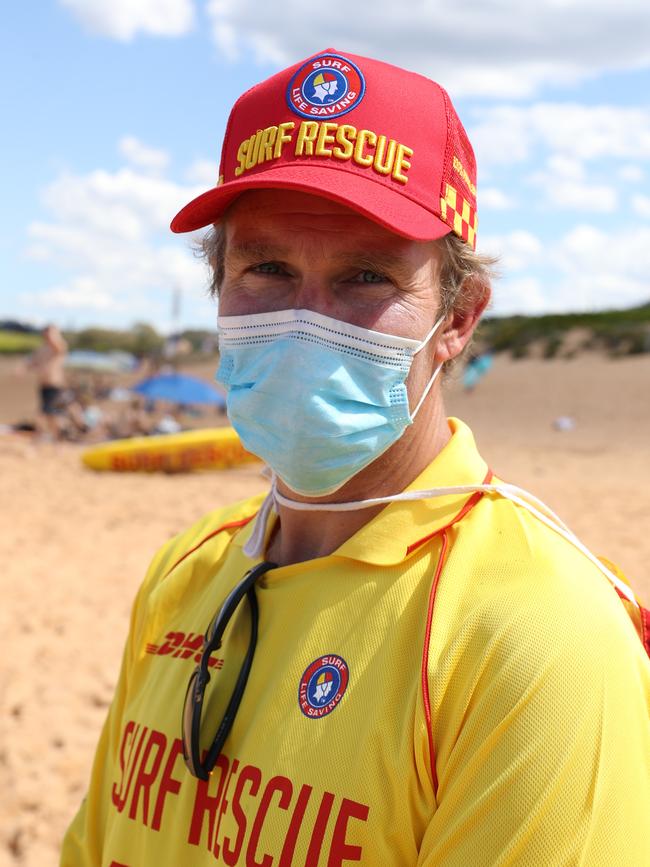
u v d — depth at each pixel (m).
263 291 1.67
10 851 3.98
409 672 1.36
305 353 1.58
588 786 1.21
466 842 1.24
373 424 1.60
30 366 17.53
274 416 1.61
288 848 1.33
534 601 1.31
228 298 1.71
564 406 26.20
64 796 4.32
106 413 27.27
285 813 1.36
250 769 1.43
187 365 46.00
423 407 1.68
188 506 11.01
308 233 1.56
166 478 13.58
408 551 1.47
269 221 1.59
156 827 1.55
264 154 1.58
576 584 1.34
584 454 17.12
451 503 1.52
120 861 1.61
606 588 1.40
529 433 21.78
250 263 1.65
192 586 1.87
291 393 1.58
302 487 1.64
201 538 1.94
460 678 1.30
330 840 1.31
